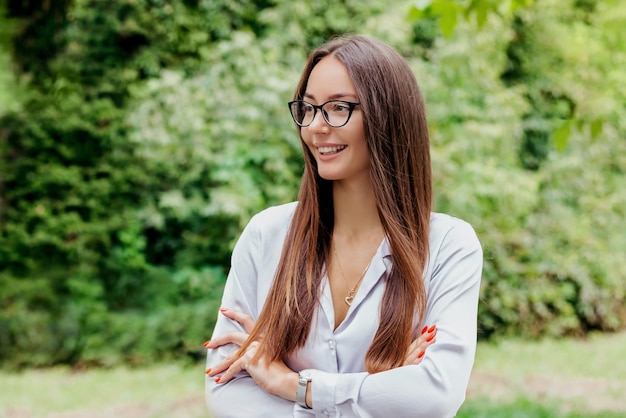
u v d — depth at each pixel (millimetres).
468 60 8930
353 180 1892
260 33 9141
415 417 1751
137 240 8789
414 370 1763
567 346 9094
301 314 1860
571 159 9625
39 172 8484
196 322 8266
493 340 9297
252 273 2016
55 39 8305
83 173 8648
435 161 8500
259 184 8516
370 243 1907
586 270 9523
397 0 8969
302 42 8750
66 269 8586
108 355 8000
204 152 8328
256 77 8281
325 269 1903
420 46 9219
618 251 9766
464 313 1841
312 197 1924
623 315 9992
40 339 7969
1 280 8297
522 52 9992
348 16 9039
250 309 2012
